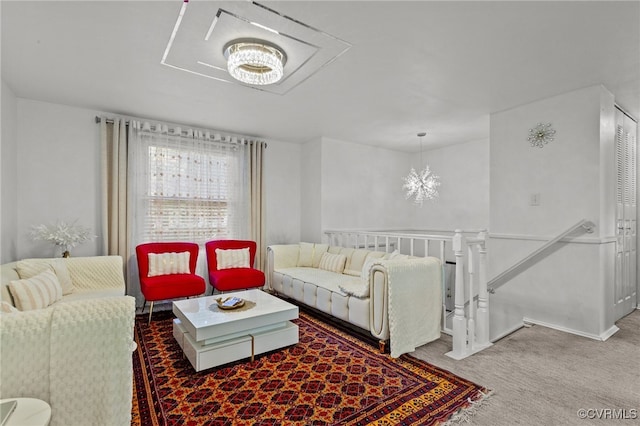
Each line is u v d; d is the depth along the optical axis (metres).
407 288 2.71
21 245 3.36
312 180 5.25
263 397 1.98
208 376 2.24
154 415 1.80
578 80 2.92
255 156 4.91
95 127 3.79
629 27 2.09
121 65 2.65
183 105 3.61
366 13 1.95
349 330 3.20
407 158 6.24
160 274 3.65
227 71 2.76
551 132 3.31
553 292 3.27
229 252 4.22
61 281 2.86
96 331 1.35
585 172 3.07
